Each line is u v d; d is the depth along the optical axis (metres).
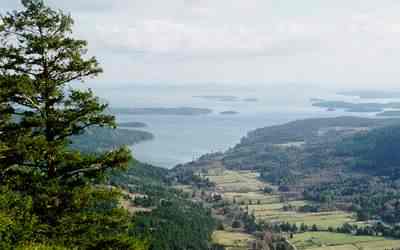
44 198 25.44
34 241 23.58
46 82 26.62
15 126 26.58
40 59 26.91
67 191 26.05
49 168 26.34
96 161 26.88
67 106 27.33
